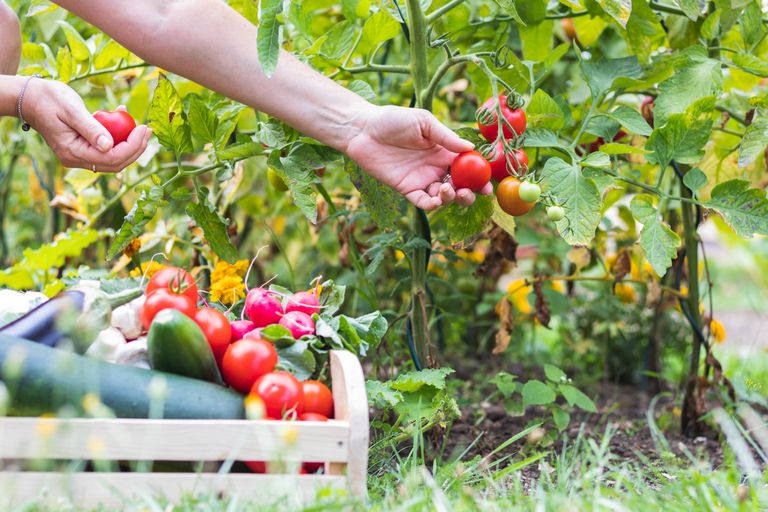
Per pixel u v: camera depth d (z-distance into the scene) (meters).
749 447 2.43
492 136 2.01
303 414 1.65
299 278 3.97
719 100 2.70
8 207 4.29
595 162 2.02
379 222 2.20
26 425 1.46
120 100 3.13
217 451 1.50
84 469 1.55
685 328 3.56
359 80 2.24
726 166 2.66
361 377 1.59
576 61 3.04
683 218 2.64
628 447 2.51
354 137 1.93
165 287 1.86
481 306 3.43
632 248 3.15
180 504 1.48
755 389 2.67
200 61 1.95
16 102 1.88
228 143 2.78
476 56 2.06
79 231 2.80
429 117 1.85
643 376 3.42
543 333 4.29
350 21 2.35
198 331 1.64
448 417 2.12
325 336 1.82
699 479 1.65
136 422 1.48
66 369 1.49
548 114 2.13
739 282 6.38
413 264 2.32
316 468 1.64
